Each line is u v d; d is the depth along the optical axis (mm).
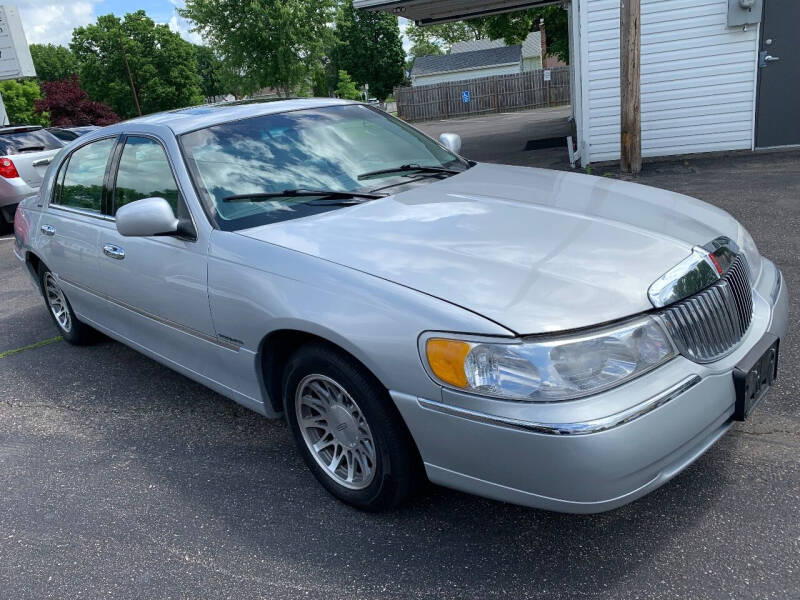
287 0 28281
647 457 2090
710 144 10047
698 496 2639
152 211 3025
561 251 2463
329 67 67812
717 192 7402
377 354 2328
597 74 10008
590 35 9875
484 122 26844
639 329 2152
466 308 2203
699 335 2299
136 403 4086
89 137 4355
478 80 36000
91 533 2863
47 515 3025
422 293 2314
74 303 4637
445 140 4391
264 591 2414
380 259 2553
